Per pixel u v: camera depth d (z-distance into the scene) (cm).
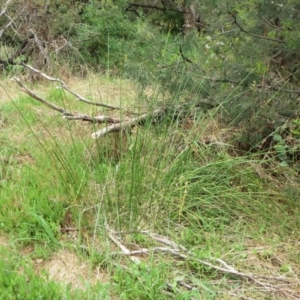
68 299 280
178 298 285
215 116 455
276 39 419
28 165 423
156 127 425
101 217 347
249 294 300
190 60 466
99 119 460
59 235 341
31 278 299
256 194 399
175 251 321
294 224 373
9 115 541
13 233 343
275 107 420
